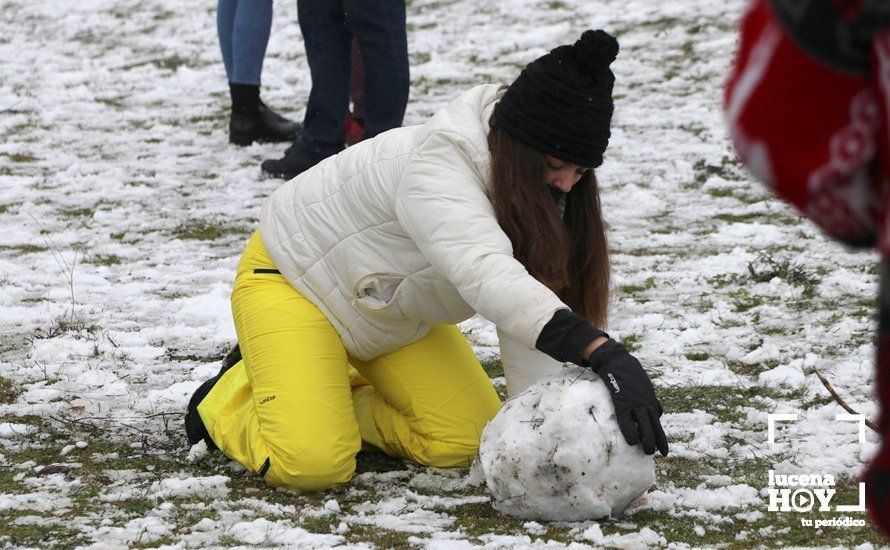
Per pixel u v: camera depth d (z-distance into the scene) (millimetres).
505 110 7773
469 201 7906
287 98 24016
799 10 3113
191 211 17906
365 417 9812
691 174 18969
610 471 7582
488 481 7992
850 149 3143
